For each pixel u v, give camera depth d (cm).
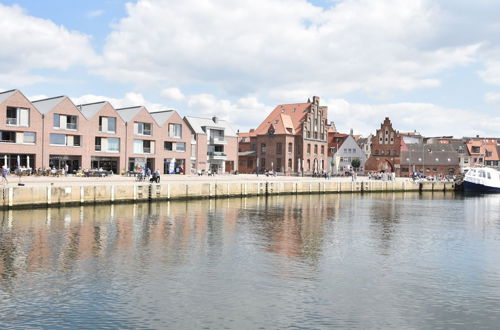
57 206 4469
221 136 10462
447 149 12500
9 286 1891
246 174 10631
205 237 3066
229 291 1870
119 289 1872
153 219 3881
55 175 6469
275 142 11369
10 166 6756
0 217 3750
